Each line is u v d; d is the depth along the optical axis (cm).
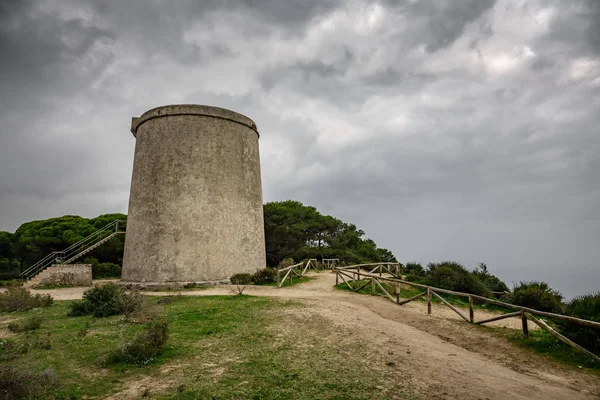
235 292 1490
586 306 775
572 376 602
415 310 1164
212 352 686
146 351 640
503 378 582
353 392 508
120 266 2766
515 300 1238
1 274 3017
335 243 3456
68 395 499
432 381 554
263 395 498
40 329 876
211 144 2009
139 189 1997
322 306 1133
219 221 1939
